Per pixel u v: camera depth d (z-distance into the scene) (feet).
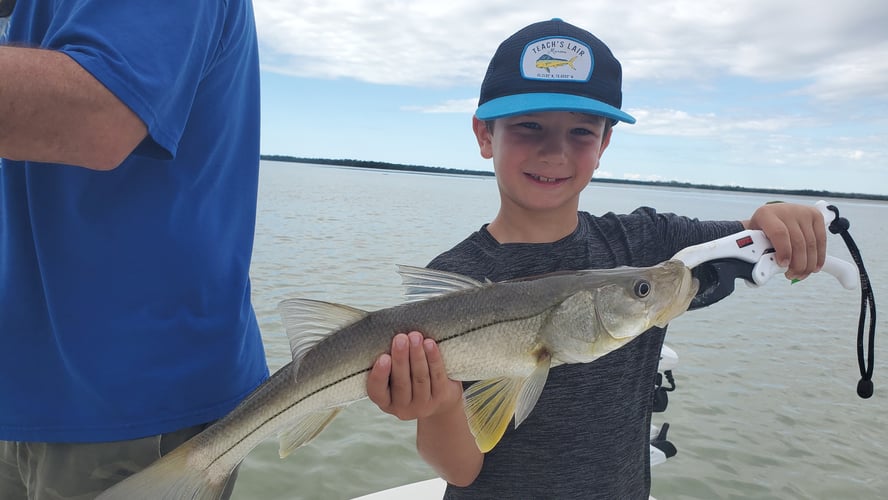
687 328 9.14
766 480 4.79
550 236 2.27
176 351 1.87
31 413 1.86
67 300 1.79
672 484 4.71
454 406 1.89
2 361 1.86
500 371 1.83
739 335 8.81
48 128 1.35
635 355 2.20
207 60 1.74
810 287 13.41
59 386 1.85
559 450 2.06
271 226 18.95
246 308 2.12
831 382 6.90
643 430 2.24
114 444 1.86
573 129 2.18
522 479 2.06
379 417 5.48
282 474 4.52
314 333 1.86
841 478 4.84
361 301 9.47
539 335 1.84
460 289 1.88
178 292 1.85
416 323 1.81
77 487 1.91
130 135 1.46
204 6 1.62
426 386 1.74
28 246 1.84
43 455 1.91
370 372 1.78
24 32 1.80
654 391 2.52
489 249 2.26
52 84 1.31
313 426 1.87
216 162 1.92
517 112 2.09
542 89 2.13
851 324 9.83
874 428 5.73
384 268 12.56
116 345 1.80
